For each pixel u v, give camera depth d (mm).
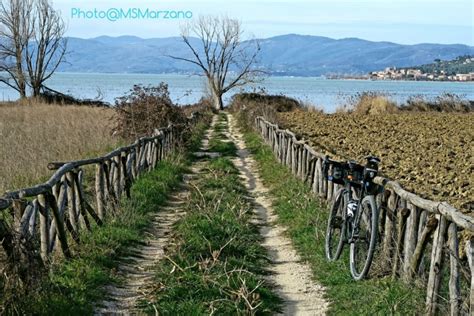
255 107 41125
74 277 8453
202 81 85438
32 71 60156
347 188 9680
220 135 35375
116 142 22781
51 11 59969
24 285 7078
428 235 7641
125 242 10844
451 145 25812
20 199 7797
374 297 7859
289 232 12297
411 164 19641
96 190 11859
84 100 58656
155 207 14117
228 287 8492
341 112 49531
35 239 7887
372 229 8469
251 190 17797
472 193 14398
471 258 6418
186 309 7793
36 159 17141
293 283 9414
